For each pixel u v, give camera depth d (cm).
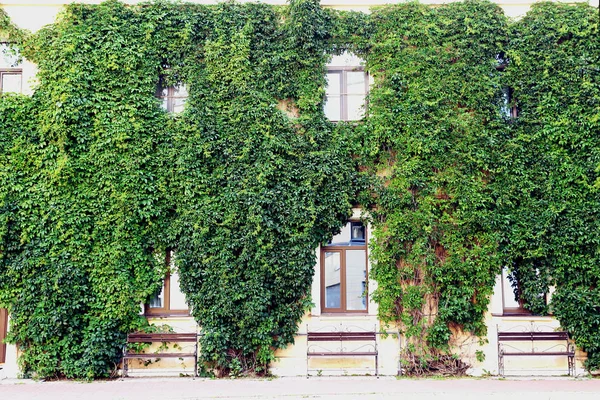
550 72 1333
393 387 1126
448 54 1342
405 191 1298
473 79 1333
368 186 1313
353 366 1296
